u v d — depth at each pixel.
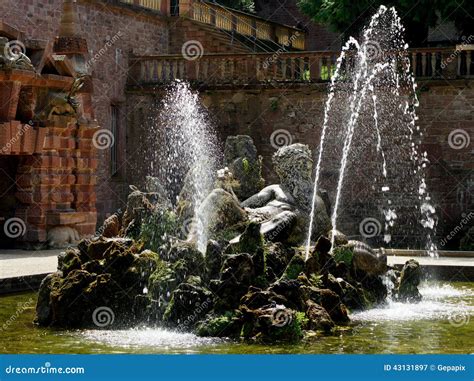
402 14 36.44
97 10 36.62
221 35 41.97
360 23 37.28
